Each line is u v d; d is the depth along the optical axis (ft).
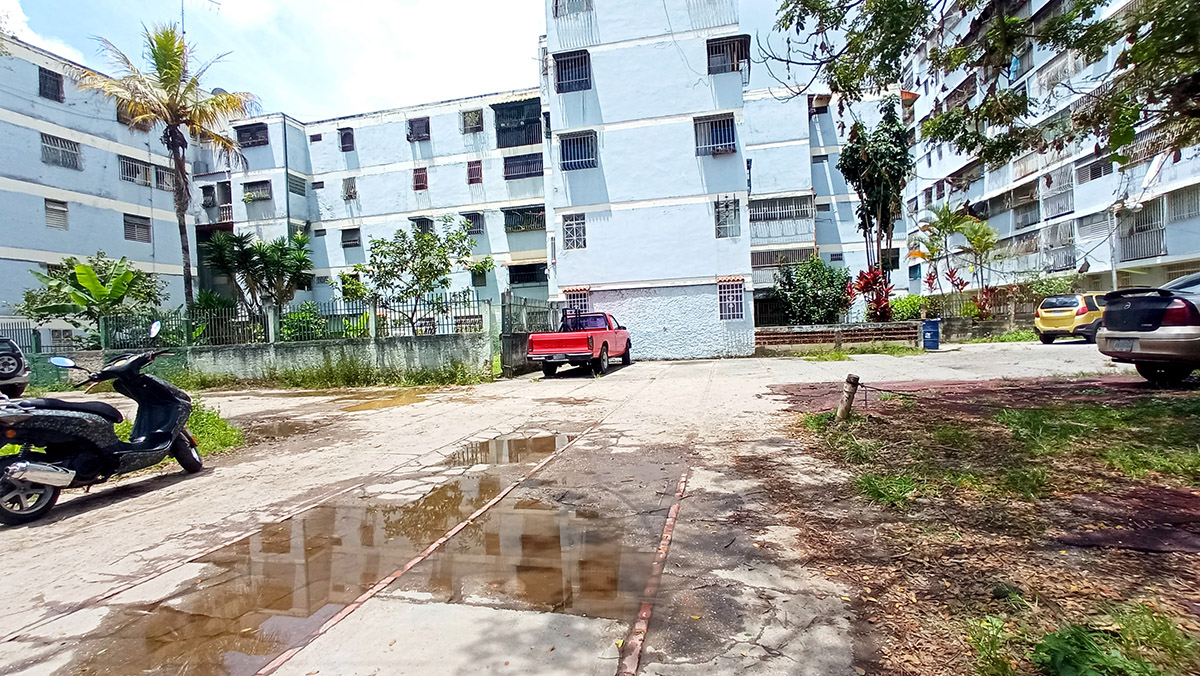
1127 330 23.26
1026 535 10.55
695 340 61.77
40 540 13.46
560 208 64.28
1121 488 12.64
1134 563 9.26
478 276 93.09
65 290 59.47
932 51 23.63
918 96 93.04
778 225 93.61
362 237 97.76
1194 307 21.45
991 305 76.54
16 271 69.51
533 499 14.80
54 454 16.10
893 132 70.85
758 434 20.62
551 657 7.68
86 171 77.61
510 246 92.79
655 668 7.33
